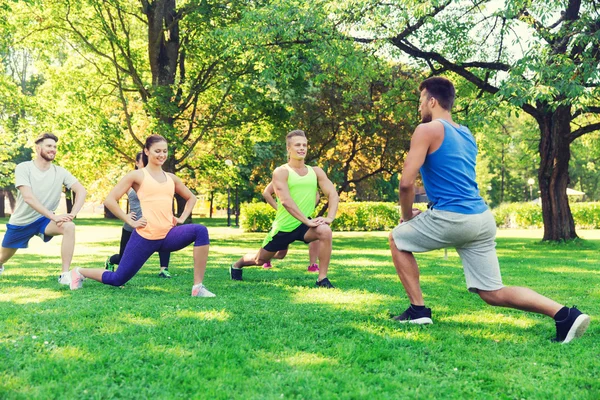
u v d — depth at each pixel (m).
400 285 6.10
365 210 26.83
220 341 3.38
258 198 36.31
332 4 13.00
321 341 3.42
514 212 29.38
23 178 6.04
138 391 2.52
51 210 6.33
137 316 4.09
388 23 13.39
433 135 3.65
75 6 17.45
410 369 2.90
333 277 6.95
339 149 23.06
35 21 17.75
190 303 4.68
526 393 2.56
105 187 26.17
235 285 6.02
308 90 19.75
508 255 11.45
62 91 18.94
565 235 15.34
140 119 19.83
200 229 5.20
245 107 18.80
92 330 3.63
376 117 20.08
